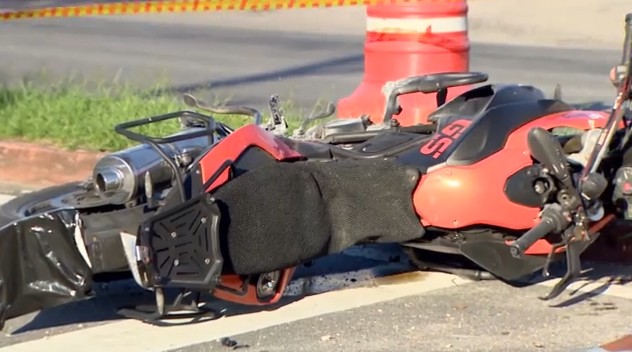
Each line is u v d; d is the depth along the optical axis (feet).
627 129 59.00
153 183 54.34
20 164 92.07
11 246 52.11
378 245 71.72
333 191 58.18
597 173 57.00
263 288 57.88
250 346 54.19
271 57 170.30
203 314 57.72
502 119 59.77
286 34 206.18
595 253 69.00
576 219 57.06
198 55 169.99
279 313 59.06
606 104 119.75
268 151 57.41
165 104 100.58
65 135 93.71
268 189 55.83
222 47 182.39
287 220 56.39
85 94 106.93
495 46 190.60
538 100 61.05
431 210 59.57
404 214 59.67
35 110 99.66
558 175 56.13
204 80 140.67
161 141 54.85
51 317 58.59
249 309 59.62
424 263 66.44
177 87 131.34
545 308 59.98
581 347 53.88
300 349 53.72
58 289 52.34
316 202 57.47
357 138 63.16
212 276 53.31
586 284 64.28
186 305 57.52
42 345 54.44
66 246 52.26
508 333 56.03
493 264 60.75
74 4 240.32
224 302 60.54
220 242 54.19
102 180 54.03
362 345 54.34
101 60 159.63
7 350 53.78
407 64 90.27
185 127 61.41
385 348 53.88
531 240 55.88
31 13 105.70
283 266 56.54
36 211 57.47
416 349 53.72
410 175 59.57
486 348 53.88
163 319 57.41
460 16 90.84
